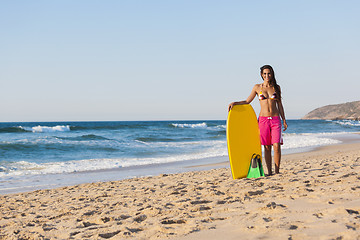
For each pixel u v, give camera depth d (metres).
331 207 2.89
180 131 37.62
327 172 5.42
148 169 10.34
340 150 13.94
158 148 18.16
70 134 30.56
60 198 5.55
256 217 2.75
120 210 3.84
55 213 4.11
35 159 13.62
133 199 4.57
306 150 14.93
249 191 3.98
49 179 8.74
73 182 8.23
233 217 2.83
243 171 5.43
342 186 3.86
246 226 2.47
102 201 4.78
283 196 3.58
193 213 3.15
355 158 8.52
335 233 2.10
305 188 3.91
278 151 5.39
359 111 156.12
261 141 5.44
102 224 3.08
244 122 5.50
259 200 3.52
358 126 58.03
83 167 10.91
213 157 13.44
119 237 2.53
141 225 2.85
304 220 2.50
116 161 12.46
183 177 7.12
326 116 175.00
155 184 6.23
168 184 6.00
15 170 10.43
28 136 27.02
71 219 3.57
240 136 5.45
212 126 48.62
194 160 12.55
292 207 3.01
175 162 12.04
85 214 3.80
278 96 5.31
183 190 4.80
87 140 23.25
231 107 5.41
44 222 3.61
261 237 2.18
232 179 5.63
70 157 14.34
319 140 21.17
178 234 2.45
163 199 4.31
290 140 21.47
